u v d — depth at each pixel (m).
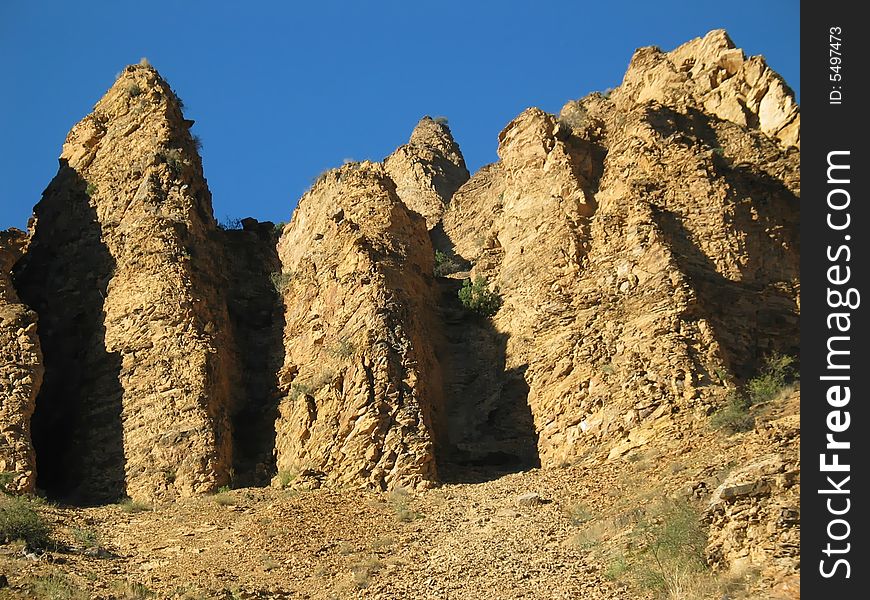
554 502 41.62
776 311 49.09
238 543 41.06
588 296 50.59
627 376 46.28
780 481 33.69
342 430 46.66
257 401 50.72
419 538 40.38
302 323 52.12
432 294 54.34
